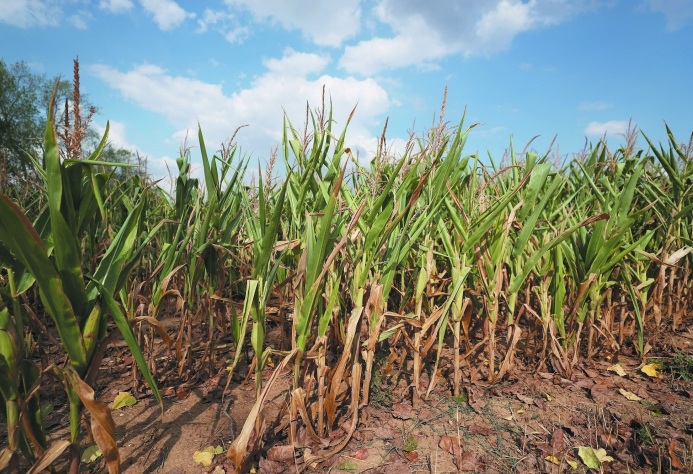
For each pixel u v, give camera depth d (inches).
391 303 132.9
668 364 119.3
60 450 54.2
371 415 91.3
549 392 104.6
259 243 94.9
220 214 105.0
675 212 133.1
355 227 87.0
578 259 112.4
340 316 101.5
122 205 136.5
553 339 110.2
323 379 78.0
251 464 74.5
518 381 109.6
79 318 54.6
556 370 114.0
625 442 83.7
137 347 55.2
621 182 145.6
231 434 84.0
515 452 81.1
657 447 81.3
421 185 72.3
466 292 109.0
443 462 77.2
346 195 90.0
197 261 96.1
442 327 92.7
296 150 95.2
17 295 52.1
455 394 99.5
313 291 68.8
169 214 151.6
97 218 80.8
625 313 124.9
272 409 94.8
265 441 80.7
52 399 96.9
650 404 98.4
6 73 964.6
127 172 134.5
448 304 90.9
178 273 130.3
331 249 77.9
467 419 91.9
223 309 116.6
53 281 47.8
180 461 75.6
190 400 99.0
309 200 109.2
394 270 86.4
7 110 970.7
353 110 87.1
